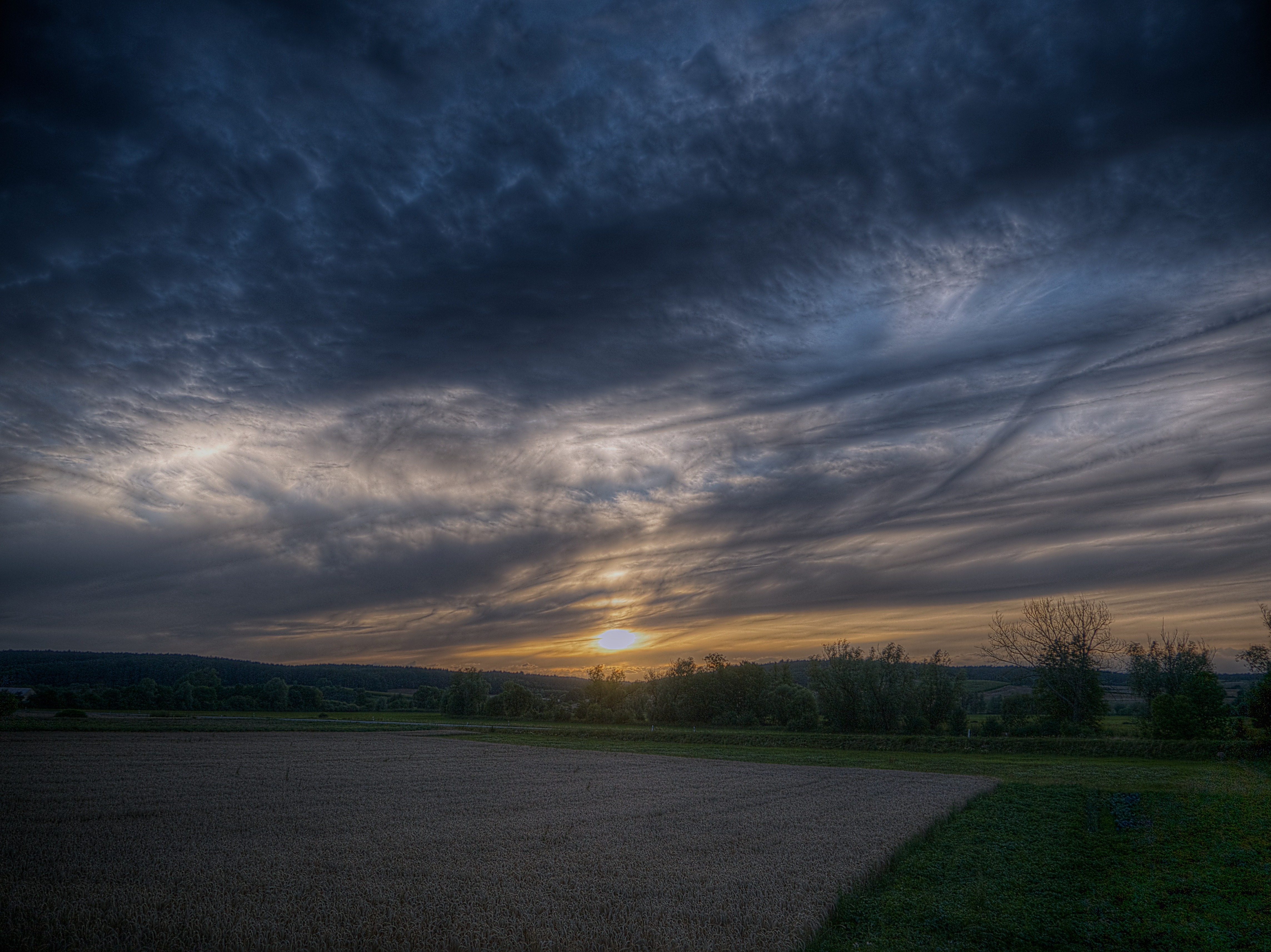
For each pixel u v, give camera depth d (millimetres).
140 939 12570
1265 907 15617
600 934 13055
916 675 76438
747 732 76062
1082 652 67438
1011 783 37938
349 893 15594
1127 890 17141
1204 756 49531
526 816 26266
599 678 128750
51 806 26812
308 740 67438
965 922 14750
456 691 143375
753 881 16969
